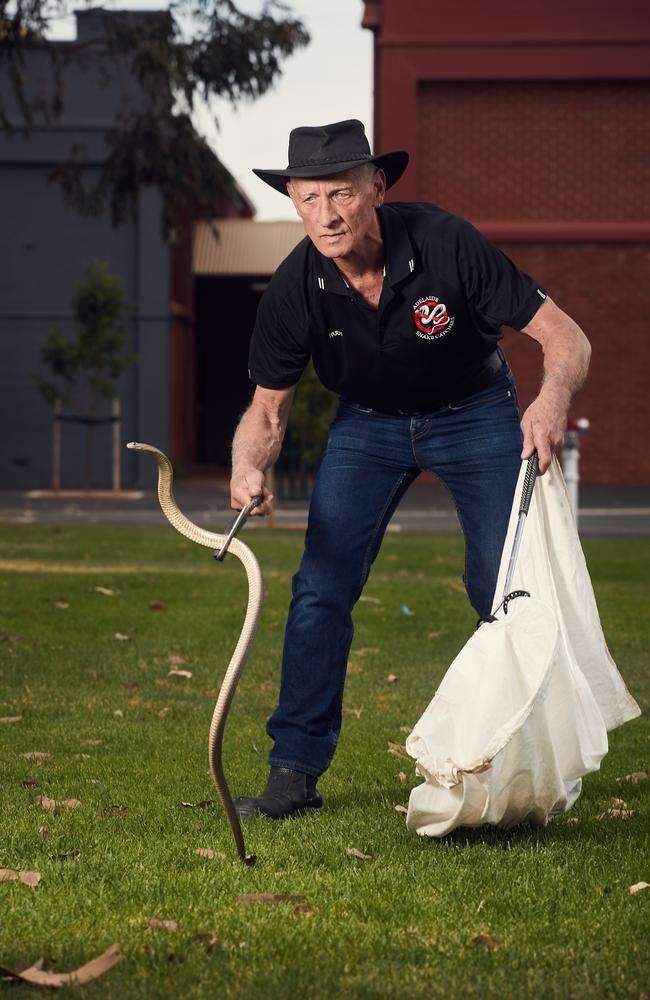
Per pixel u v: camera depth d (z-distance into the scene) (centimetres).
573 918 323
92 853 374
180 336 3350
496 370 428
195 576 1103
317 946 303
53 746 524
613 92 2780
